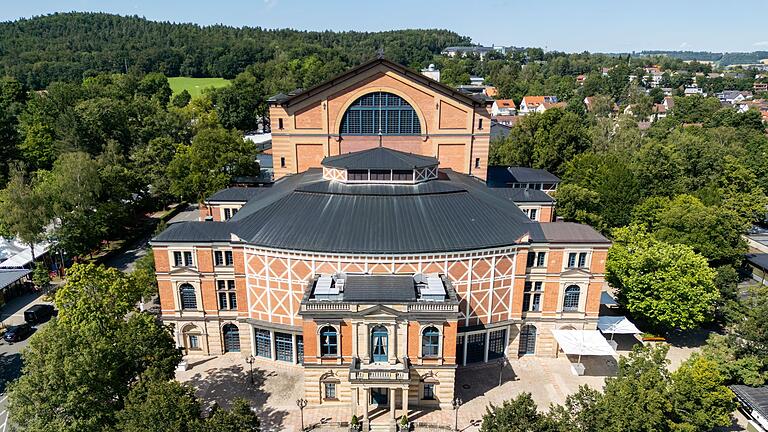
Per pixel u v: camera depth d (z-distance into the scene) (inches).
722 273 2650.1
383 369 1713.8
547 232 2114.9
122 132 4729.3
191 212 4237.2
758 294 2036.2
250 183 3334.2
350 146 2866.6
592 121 6136.8
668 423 1498.5
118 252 3454.7
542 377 2086.6
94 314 1701.5
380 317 1726.1
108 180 3361.2
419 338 1770.4
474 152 2898.6
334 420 1815.9
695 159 4104.3
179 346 2234.3
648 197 3715.6
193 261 2119.8
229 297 2178.9
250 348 2245.3
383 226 2014.0
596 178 3654.0
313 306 1738.4
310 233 2006.6
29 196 2881.4
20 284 2898.6
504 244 1998.0
